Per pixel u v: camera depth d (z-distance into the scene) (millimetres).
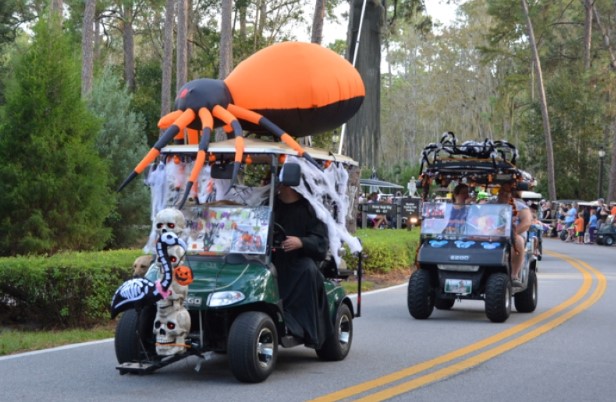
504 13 81312
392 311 19938
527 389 11398
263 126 13062
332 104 14055
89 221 22422
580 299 22812
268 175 12438
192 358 13055
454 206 19391
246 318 11156
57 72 22219
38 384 11219
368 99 39281
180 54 43906
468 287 18266
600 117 78812
